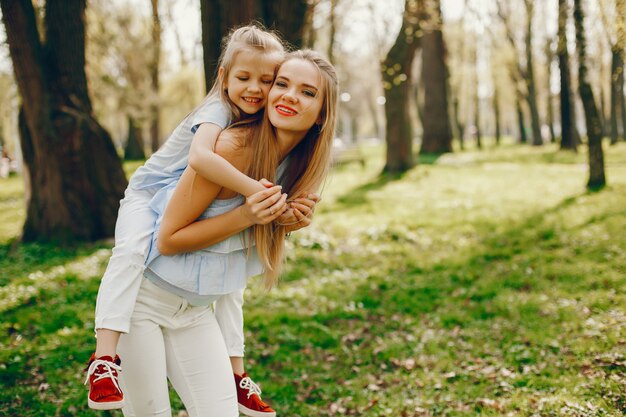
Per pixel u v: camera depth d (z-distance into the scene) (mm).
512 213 11227
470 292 6461
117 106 25500
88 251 8414
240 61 2305
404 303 6242
